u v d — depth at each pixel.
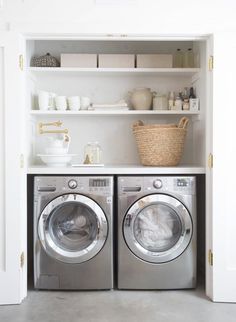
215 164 2.50
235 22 2.47
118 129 3.35
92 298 2.58
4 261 2.48
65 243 2.72
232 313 2.34
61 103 3.05
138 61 3.06
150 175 2.72
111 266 2.67
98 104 3.08
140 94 3.13
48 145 2.90
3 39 2.45
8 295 2.47
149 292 2.69
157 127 2.80
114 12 2.48
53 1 2.46
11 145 2.47
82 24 2.47
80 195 2.63
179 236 2.70
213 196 2.51
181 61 3.24
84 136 3.34
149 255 2.66
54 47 3.32
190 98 3.07
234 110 2.50
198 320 2.24
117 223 2.69
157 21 2.48
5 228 2.47
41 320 2.24
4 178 2.47
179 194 2.66
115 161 3.36
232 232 2.52
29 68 2.90
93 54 3.09
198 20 2.48
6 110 2.46
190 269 2.69
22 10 2.45
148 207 2.71
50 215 2.64
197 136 3.12
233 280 2.51
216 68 2.48
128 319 2.26
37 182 2.64
